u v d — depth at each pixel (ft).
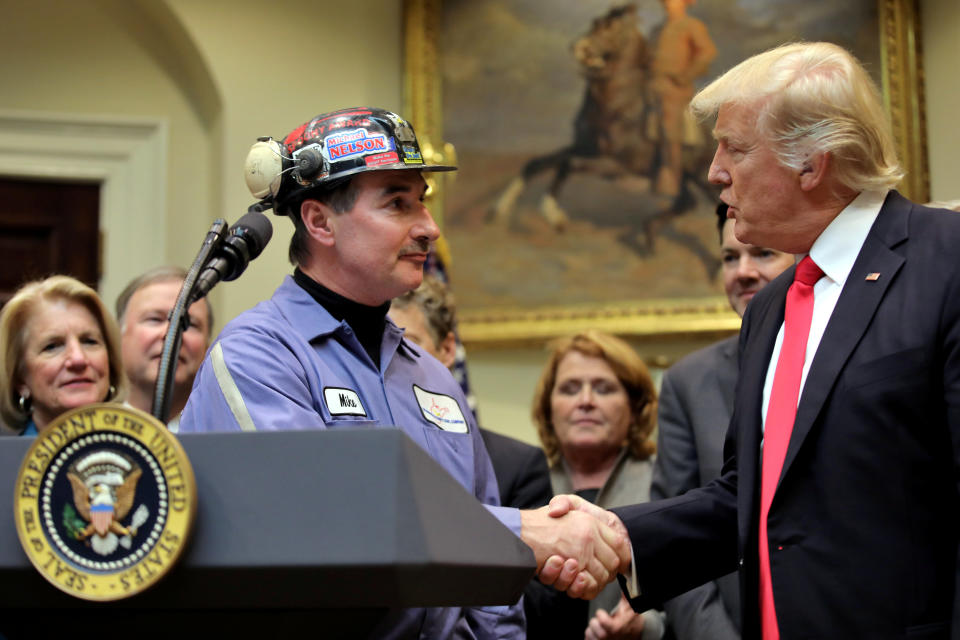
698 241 18.71
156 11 19.31
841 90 6.64
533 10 19.52
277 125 18.95
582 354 12.61
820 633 6.05
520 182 19.13
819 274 6.89
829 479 6.19
